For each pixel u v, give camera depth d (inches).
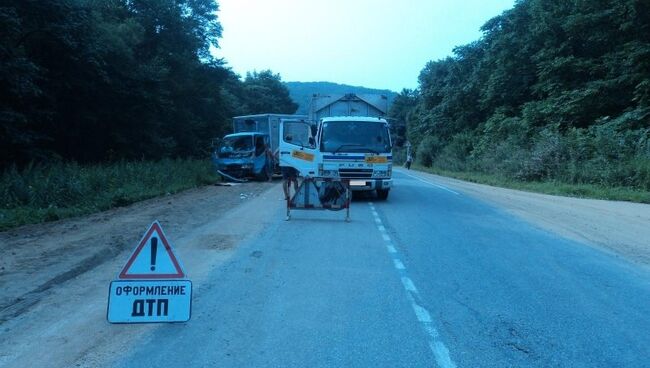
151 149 1299.2
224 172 1126.4
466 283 309.4
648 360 201.5
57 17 863.7
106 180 738.8
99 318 242.4
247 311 253.8
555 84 1427.2
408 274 328.2
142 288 236.8
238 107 2623.0
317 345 211.6
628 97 1240.2
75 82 1010.7
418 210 650.8
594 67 1322.6
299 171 717.9
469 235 477.1
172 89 1488.7
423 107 3006.9
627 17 1228.5
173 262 238.1
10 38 768.3
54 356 199.3
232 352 204.2
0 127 796.0
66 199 609.6
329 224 527.8
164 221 526.9
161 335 221.8
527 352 207.6
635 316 253.9
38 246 390.6
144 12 1407.5
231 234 460.8
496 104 1953.7
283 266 345.4
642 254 405.4
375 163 696.4
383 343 214.4
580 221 580.1
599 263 370.3
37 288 284.5
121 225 493.0
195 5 1691.7
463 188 1050.1
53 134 1069.8
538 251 409.7
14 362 193.5
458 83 2455.7
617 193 887.7
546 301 276.1
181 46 1524.4
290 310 255.3
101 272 331.9
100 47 1000.9
